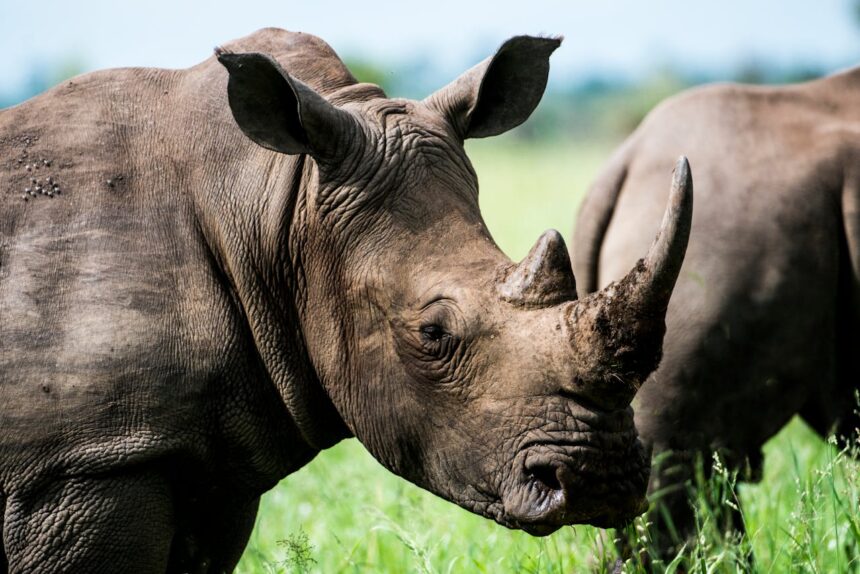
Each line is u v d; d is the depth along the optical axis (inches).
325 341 589.0
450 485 557.9
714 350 765.9
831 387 803.4
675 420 766.5
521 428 530.9
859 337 796.0
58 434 563.8
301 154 601.9
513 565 687.1
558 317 525.3
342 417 593.0
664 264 496.7
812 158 795.4
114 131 612.1
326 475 901.8
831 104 832.3
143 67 645.9
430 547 723.4
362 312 574.9
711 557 669.9
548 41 615.2
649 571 735.1
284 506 887.7
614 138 5674.2
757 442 791.7
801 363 784.9
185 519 611.5
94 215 588.4
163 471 580.7
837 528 675.4
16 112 624.4
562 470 518.6
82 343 568.1
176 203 601.9
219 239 602.9
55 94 629.3
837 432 808.3
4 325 568.1
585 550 735.1
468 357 543.5
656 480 762.2
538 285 537.0
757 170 791.7
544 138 6058.1
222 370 590.2
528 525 533.0
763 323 771.4
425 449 565.6
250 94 569.0
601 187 842.2
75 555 563.5
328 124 571.5
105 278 577.9
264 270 600.7
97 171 598.9
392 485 873.5
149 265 586.6
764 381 778.2
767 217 779.4
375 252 570.9
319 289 589.0
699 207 783.1
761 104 826.8
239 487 618.8
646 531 680.4
